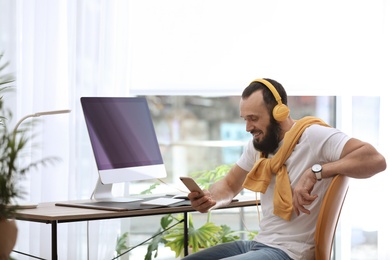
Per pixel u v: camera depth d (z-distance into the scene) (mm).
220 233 4359
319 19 4387
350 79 4375
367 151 2828
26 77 4027
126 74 4133
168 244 4250
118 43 4121
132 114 3529
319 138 2924
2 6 3953
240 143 5438
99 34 4070
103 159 3318
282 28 4359
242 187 3320
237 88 4328
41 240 4016
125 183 4246
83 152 4094
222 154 10211
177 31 4277
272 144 3039
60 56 4066
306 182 2838
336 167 2816
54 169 4043
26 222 4031
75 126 4051
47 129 4031
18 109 4004
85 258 4113
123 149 3418
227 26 4312
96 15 4074
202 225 4316
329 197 2793
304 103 5434
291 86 4375
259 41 4340
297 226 2914
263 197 3072
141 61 4262
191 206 3109
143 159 3494
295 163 2971
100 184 3408
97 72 4086
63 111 3207
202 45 4297
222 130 10219
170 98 10289
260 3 4340
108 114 3414
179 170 10266
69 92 4055
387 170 4363
